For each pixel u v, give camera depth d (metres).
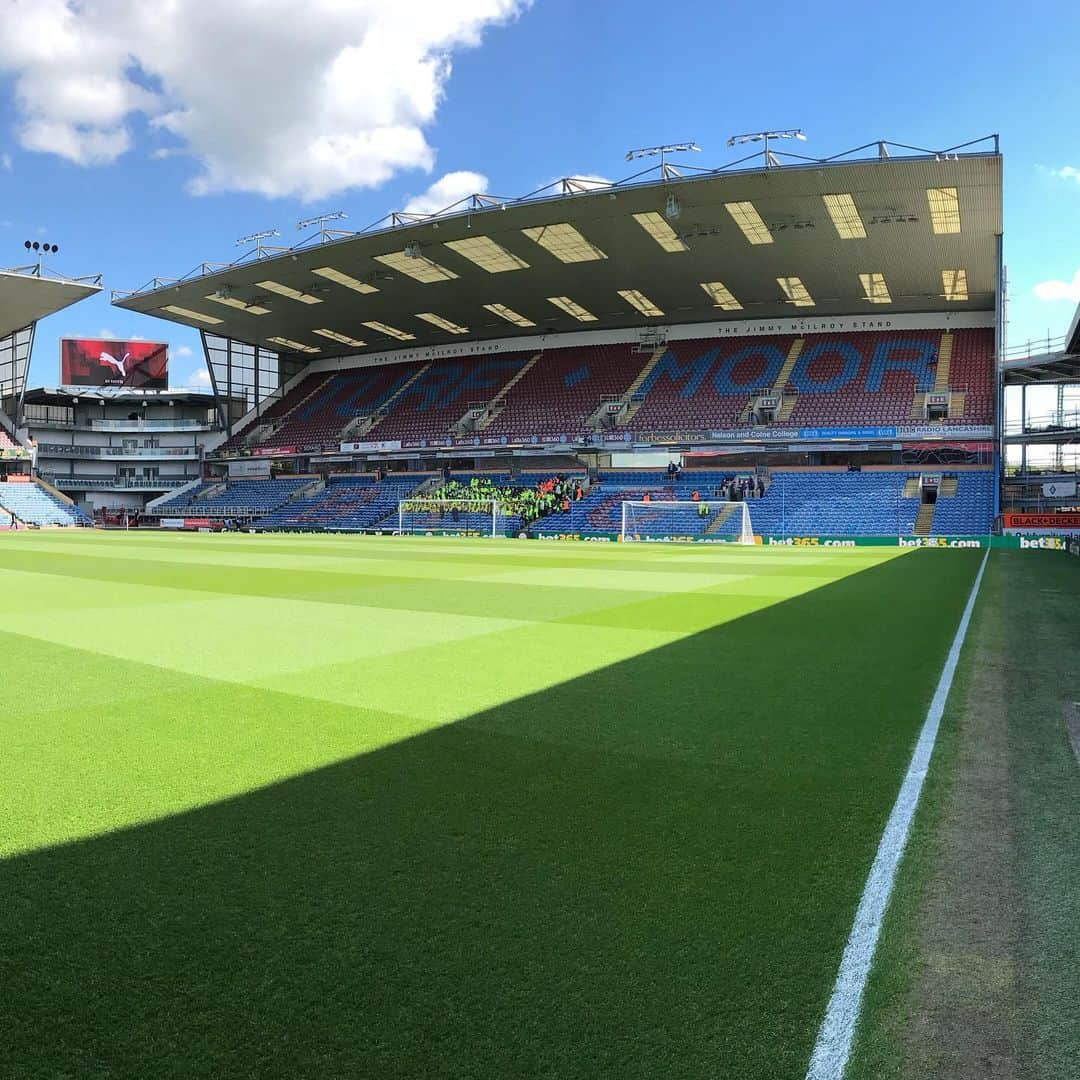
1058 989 2.94
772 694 7.61
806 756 5.70
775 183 34.97
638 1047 2.59
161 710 7.03
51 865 3.95
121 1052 2.59
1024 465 48.34
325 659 9.39
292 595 16.28
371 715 6.85
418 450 57.84
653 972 3.00
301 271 47.91
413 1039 2.63
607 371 58.47
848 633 11.33
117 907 3.52
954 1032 2.70
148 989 2.92
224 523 62.53
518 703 7.27
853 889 3.67
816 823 4.48
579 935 3.26
